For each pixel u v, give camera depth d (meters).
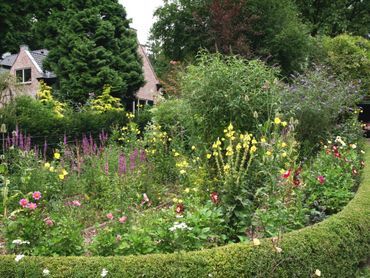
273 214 3.66
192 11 15.89
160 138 7.52
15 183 5.14
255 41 15.35
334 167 5.63
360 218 4.00
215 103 5.79
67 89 13.95
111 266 2.71
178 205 3.77
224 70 5.86
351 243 3.70
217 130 5.85
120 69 15.21
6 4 26.06
